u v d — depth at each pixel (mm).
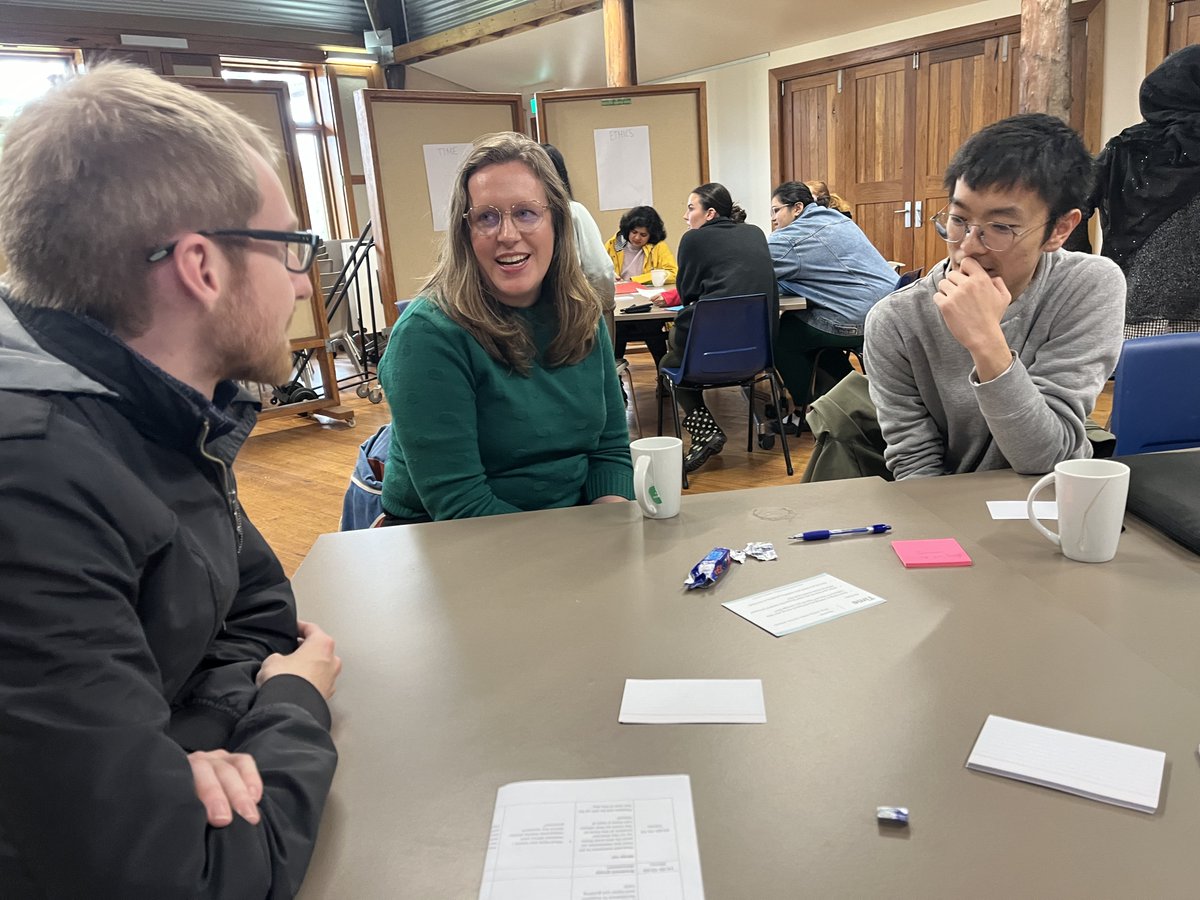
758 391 5293
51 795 520
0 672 520
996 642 859
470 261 1552
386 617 1008
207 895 542
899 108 6828
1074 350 1480
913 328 1577
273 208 734
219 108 709
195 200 660
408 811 671
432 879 603
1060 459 1394
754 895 567
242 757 649
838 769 687
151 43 7004
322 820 665
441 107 4434
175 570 673
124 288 660
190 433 715
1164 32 5270
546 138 4820
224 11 7352
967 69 6344
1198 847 586
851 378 1834
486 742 752
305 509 3580
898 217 7055
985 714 744
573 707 798
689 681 824
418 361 1496
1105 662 811
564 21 7031
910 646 864
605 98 4863
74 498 574
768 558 1104
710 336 3617
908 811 633
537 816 652
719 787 675
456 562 1166
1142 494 1176
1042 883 562
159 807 541
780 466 3830
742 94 7953
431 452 1496
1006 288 1365
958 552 1076
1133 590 975
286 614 918
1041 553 1083
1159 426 1618
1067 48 4523
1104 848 590
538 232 1518
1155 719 722
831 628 910
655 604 995
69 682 535
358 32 8211
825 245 4168
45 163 630
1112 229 3176
